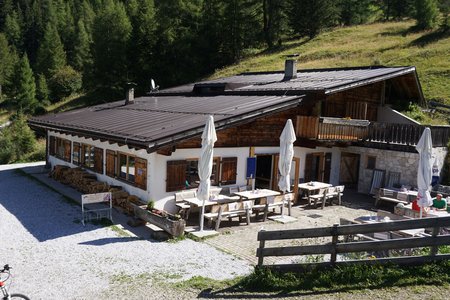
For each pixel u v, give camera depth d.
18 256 11.00
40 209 15.88
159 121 16.92
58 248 11.64
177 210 15.39
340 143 20.38
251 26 60.44
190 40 56.22
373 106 23.30
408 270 8.09
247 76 29.36
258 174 20.31
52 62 71.94
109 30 55.66
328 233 8.49
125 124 17.45
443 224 7.96
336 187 17.70
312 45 56.47
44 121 23.56
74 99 60.06
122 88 53.44
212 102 20.25
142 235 12.99
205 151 13.20
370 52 46.47
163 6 57.75
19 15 95.31
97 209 15.82
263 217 15.34
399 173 19.41
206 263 10.64
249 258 11.11
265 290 8.36
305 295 7.84
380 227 8.19
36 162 30.42
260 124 17.56
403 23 60.09
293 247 8.77
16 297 7.25
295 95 18.36
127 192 16.33
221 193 16.38
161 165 14.92
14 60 77.44
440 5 62.69
